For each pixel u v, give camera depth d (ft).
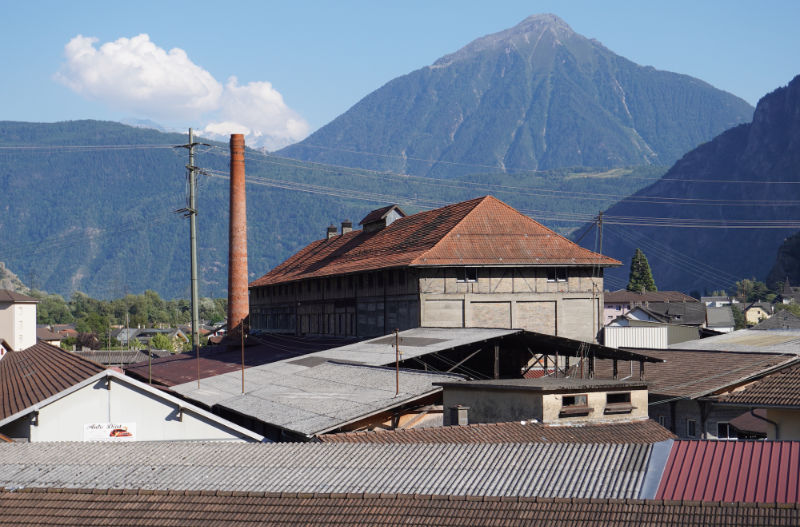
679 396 135.95
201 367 216.13
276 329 309.01
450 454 69.31
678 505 54.13
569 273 204.54
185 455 77.46
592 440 95.81
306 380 149.38
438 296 194.08
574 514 55.16
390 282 209.15
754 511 52.26
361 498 61.87
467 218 207.41
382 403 117.08
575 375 158.61
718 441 61.16
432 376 127.65
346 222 313.53
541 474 62.18
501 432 94.94
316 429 109.81
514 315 199.00
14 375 160.35
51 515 65.51
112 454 79.05
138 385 107.76
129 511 65.00
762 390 114.11
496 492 60.08
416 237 221.05
